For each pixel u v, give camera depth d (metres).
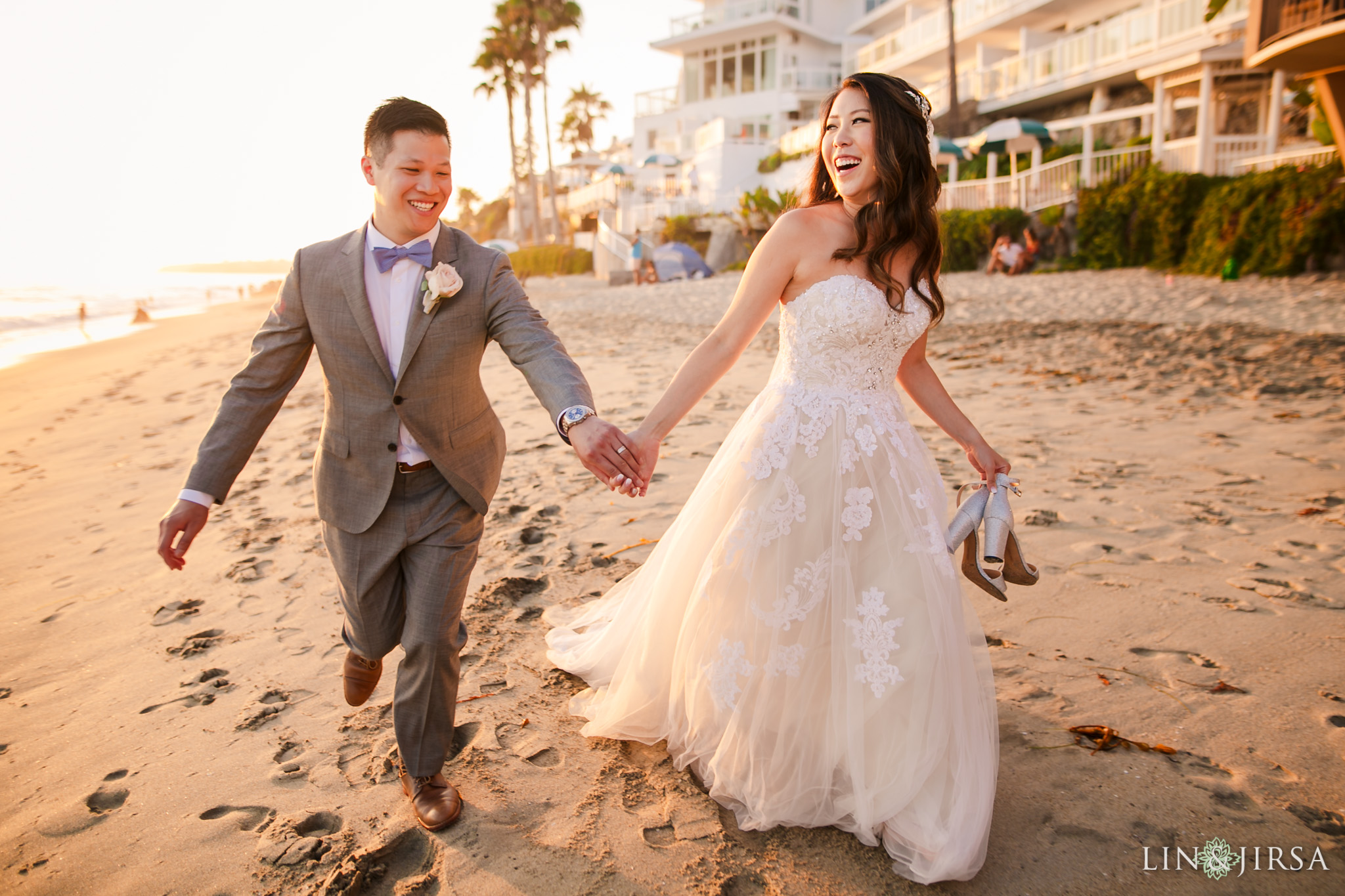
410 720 2.26
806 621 2.23
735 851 2.15
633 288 25.70
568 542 4.30
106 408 10.27
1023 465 5.35
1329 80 11.36
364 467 2.19
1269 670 2.88
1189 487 4.81
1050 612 3.40
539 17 44.88
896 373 2.57
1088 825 2.21
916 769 2.09
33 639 3.62
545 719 2.78
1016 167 24.45
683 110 40.88
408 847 2.21
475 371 2.25
